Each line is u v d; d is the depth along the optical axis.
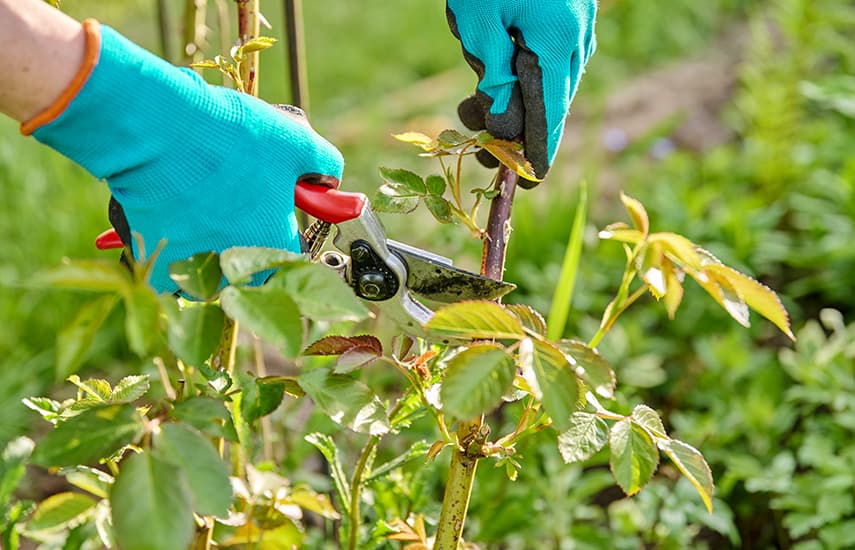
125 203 1.26
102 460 1.25
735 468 2.31
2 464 1.67
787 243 3.45
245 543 1.76
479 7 1.37
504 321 1.08
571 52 1.37
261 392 1.26
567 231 3.43
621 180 4.02
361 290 1.31
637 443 1.18
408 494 1.90
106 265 0.93
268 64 5.10
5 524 1.64
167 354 1.21
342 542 1.77
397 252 1.33
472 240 3.29
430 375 1.38
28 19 1.08
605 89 4.98
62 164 3.57
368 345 1.31
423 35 5.63
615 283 3.27
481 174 4.16
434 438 2.34
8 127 3.64
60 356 0.95
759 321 3.16
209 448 1.02
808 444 2.35
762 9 5.86
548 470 2.26
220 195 1.24
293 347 0.99
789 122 3.88
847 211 3.40
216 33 4.52
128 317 0.93
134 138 1.18
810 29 4.11
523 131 1.40
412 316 1.33
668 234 1.31
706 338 3.05
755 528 2.48
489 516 2.14
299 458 2.28
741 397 2.81
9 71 1.08
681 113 4.36
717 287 1.30
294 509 1.64
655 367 2.72
